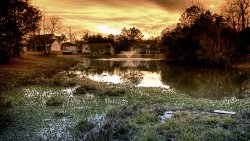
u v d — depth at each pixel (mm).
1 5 39344
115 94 28719
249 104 23016
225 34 75000
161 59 117938
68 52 150125
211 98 28859
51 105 23562
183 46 88750
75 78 43406
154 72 59812
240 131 14883
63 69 62406
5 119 18266
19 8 47531
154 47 172875
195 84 40406
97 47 170625
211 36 76250
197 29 82750
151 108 21469
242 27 81812
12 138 15359
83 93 29562
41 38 101938
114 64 85562
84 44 174375
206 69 66500
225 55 72125
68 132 16328
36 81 36500
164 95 29234
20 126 17484
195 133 14820
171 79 46719
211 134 14523
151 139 14352
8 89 31000
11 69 45969
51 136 15680
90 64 83875
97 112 21172
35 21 54562
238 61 74000
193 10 86625
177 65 81188
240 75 52469
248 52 79625
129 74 54781
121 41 198625
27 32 53469
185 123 16266
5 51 50344
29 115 20109
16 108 22109
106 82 40156
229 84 40406
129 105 23188
